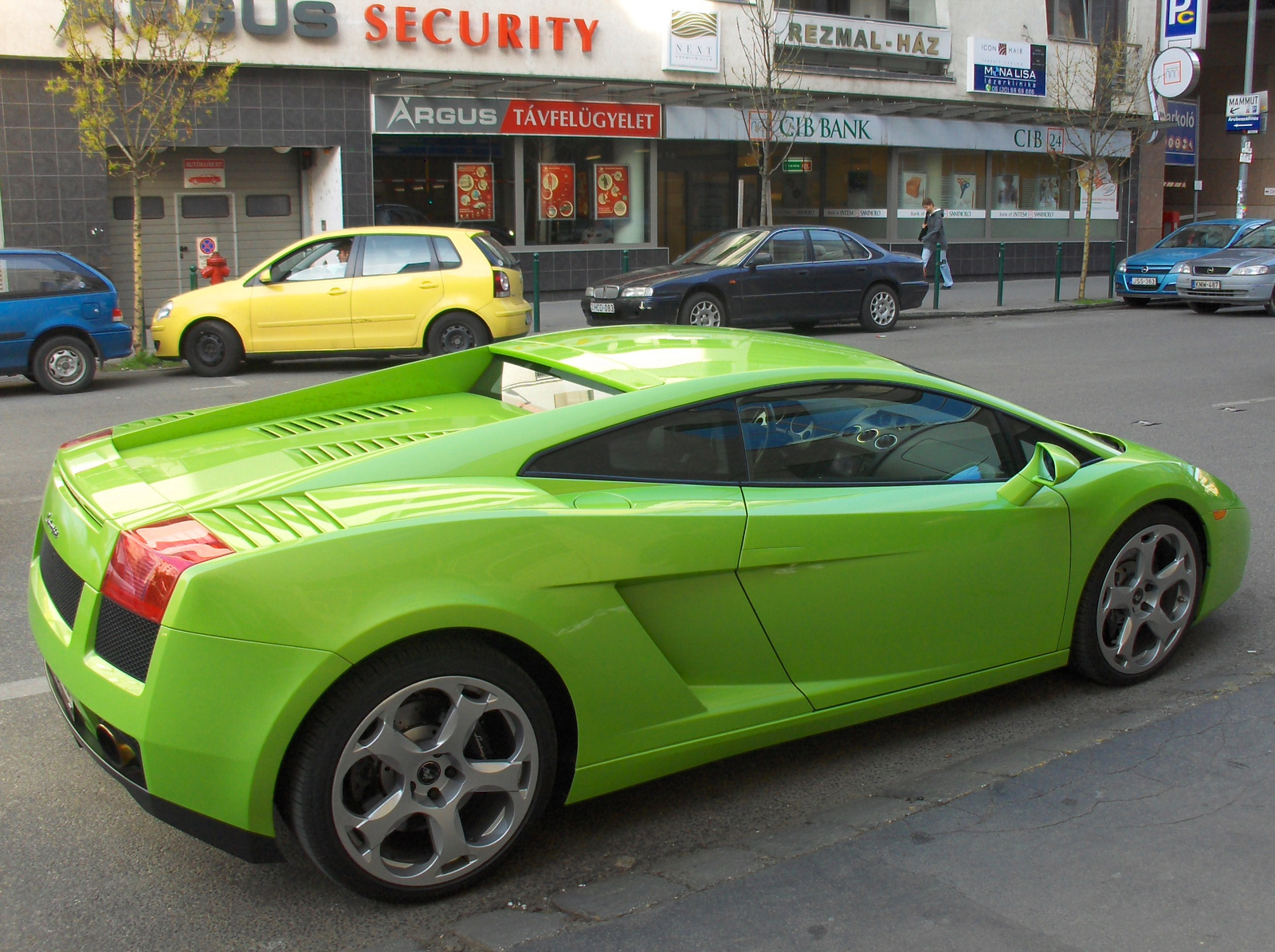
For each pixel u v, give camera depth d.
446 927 2.89
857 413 3.77
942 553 3.72
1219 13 37.41
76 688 2.94
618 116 21.25
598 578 3.09
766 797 3.59
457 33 19.59
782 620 3.46
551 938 2.80
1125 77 27.02
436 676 2.87
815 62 23.89
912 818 3.36
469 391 4.12
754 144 20.94
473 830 3.05
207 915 2.95
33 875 3.14
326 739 2.75
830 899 2.93
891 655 3.71
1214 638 4.88
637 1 21.28
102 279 12.34
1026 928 2.78
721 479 3.46
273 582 2.72
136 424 3.97
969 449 4.00
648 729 3.23
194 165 18.84
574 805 3.54
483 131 20.03
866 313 17.28
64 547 3.15
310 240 13.34
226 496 3.12
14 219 16.94
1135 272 21.30
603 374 3.68
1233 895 2.90
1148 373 12.87
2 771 3.75
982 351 15.00
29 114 16.75
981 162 27.16
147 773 2.74
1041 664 4.10
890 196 25.86
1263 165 37.91
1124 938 2.73
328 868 2.82
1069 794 3.47
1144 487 4.24
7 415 10.74
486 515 2.98
